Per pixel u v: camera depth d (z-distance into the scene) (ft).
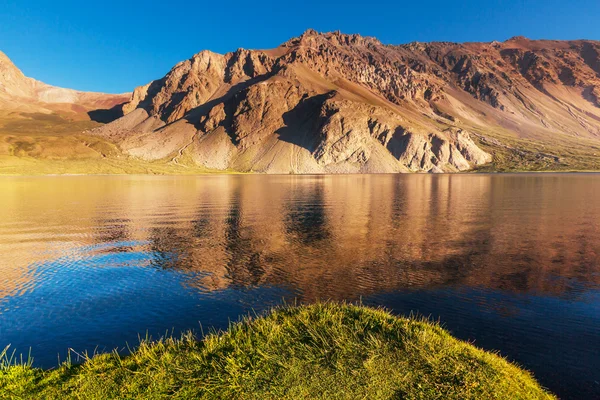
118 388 26.22
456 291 62.13
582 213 159.53
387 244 99.81
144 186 363.15
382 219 145.07
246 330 34.78
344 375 26.35
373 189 321.93
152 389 25.93
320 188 339.16
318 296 60.34
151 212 168.25
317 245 99.09
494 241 103.09
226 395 24.81
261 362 28.37
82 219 146.41
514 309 53.98
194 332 47.24
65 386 26.76
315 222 137.90
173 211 171.73
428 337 31.55
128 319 51.85
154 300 59.36
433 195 256.11
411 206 190.19
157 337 45.88
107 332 47.70
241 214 161.07
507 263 79.87
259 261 82.89
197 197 244.83
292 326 34.09
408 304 56.24
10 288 65.87
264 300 58.85
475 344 42.65
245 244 100.83
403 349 29.53
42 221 141.79
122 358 31.27
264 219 145.79
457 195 254.47
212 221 140.67
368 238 107.96
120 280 70.13
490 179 500.74
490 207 183.11
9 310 55.57
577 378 35.12
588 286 64.54
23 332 47.93
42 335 47.03
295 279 69.41
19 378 28.43
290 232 118.01
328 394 24.41
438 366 27.45
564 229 121.29
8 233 118.83
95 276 73.05
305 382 25.72
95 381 27.25
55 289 65.21
